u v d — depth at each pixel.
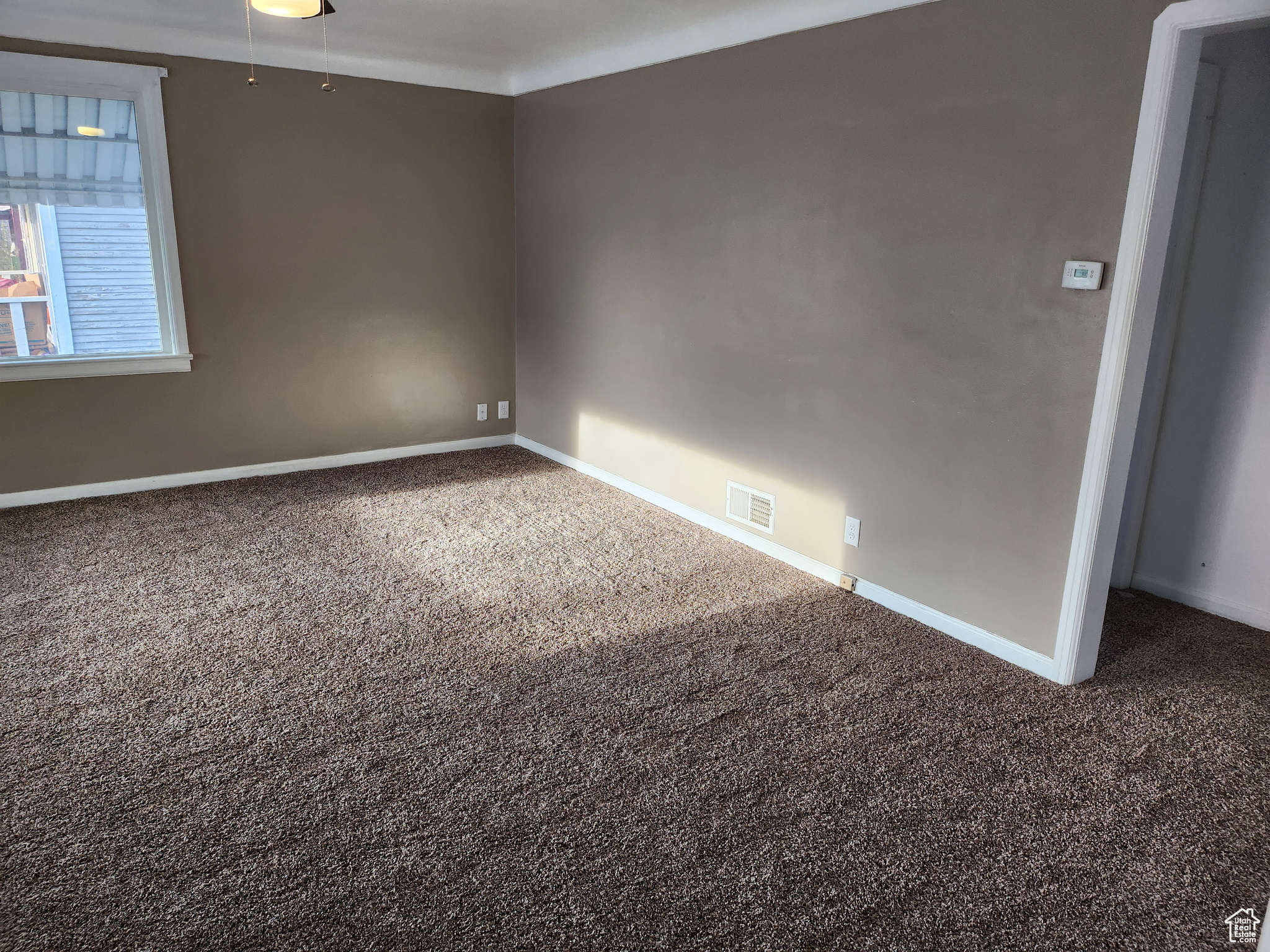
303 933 1.69
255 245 4.48
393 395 5.15
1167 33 2.18
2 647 2.79
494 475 4.96
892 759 2.30
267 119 4.37
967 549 2.95
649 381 4.39
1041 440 2.66
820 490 3.50
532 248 5.20
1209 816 2.10
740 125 3.59
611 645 2.92
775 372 3.62
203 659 2.76
